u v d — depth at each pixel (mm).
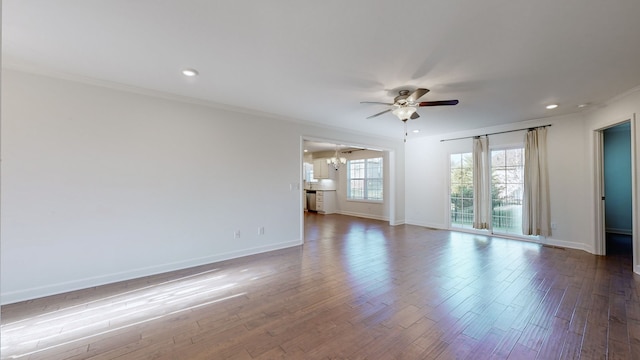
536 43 2262
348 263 3949
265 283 3217
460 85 3184
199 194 3879
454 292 2938
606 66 2686
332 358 1904
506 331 2213
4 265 2709
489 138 5633
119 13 1897
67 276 2988
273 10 1866
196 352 1983
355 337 2145
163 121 3588
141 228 3428
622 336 2125
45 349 2025
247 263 3957
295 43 2305
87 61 2648
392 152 7035
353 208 9070
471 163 6012
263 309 2596
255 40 2260
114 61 2646
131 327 2307
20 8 1818
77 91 3041
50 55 2521
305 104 3996
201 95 3627
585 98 3676
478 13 1881
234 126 4211
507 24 2002
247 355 1944
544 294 2875
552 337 2127
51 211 2910
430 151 6754
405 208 7348
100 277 3166
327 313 2514
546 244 4906
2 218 2703
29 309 2604
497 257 4195
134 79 3090
